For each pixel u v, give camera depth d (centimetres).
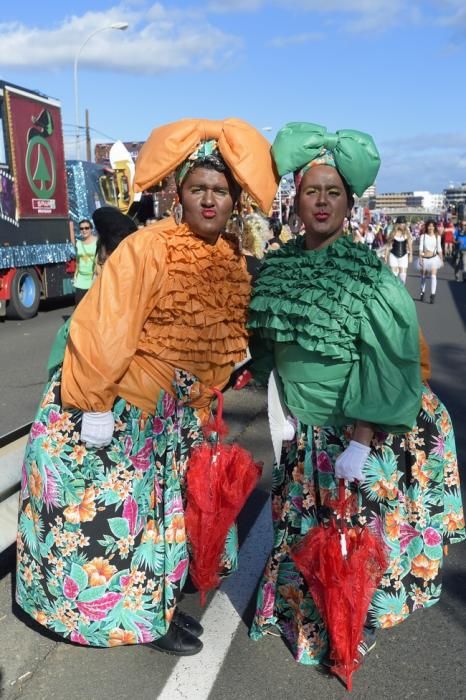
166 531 252
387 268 235
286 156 232
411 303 225
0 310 1167
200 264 240
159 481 252
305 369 242
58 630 252
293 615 270
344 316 226
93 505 241
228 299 248
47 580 248
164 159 233
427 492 256
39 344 957
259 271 259
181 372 248
